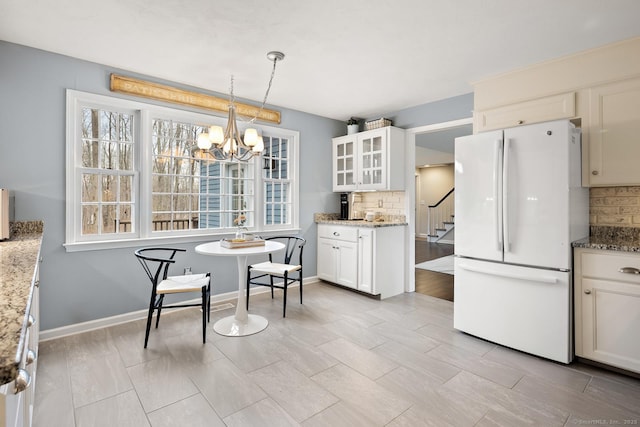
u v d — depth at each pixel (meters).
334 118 4.68
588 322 2.25
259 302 3.63
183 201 3.57
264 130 3.96
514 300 2.49
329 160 4.68
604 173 2.43
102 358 2.33
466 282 2.77
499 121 2.98
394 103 3.94
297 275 4.36
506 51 2.56
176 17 2.12
